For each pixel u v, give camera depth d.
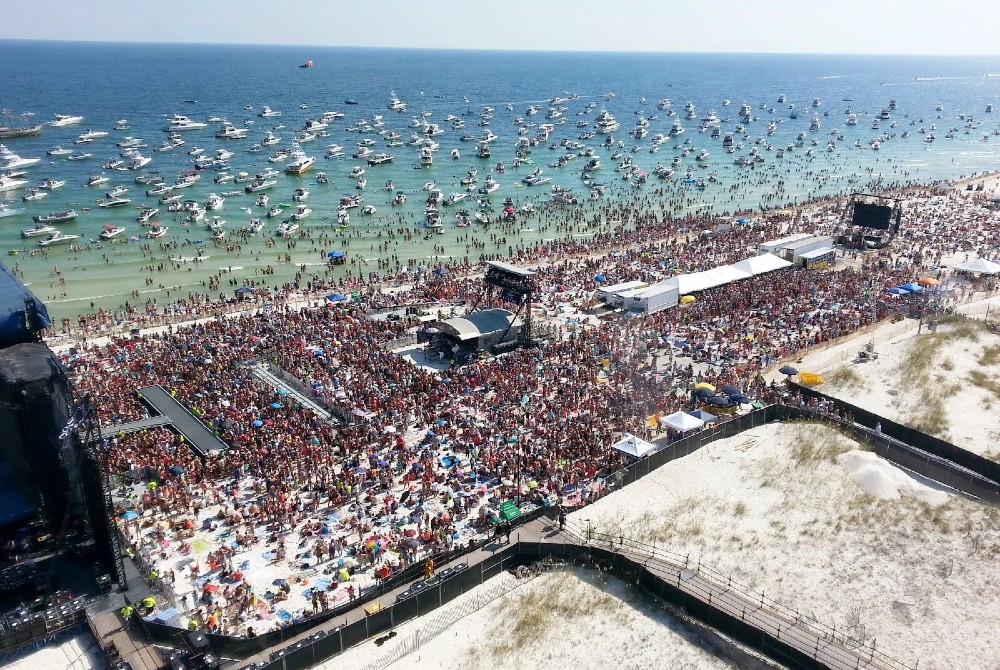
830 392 55.09
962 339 63.56
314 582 34.91
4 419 34.81
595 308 76.50
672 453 45.47
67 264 96.00
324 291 84.88
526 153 180.88
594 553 36.22
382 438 48.31
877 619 31.59
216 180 143.62
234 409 52.59
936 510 38.47
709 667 29.56
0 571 34.59
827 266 91.06
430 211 117.44
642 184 151.00
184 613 33.22
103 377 58.31
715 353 63.03
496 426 50.28
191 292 86.25
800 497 40.50
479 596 34.81
